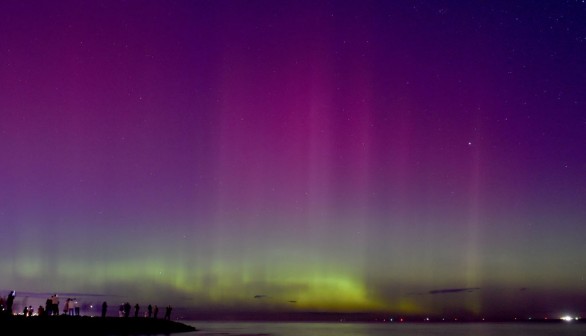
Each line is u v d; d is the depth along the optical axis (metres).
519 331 118.88
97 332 41.62
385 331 111.56
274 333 81.31
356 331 107.44
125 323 47.41
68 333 37.84
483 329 138.38
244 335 66.50
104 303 45.09
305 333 84.75
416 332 106.19
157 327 54.66
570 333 102.50
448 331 116.62
